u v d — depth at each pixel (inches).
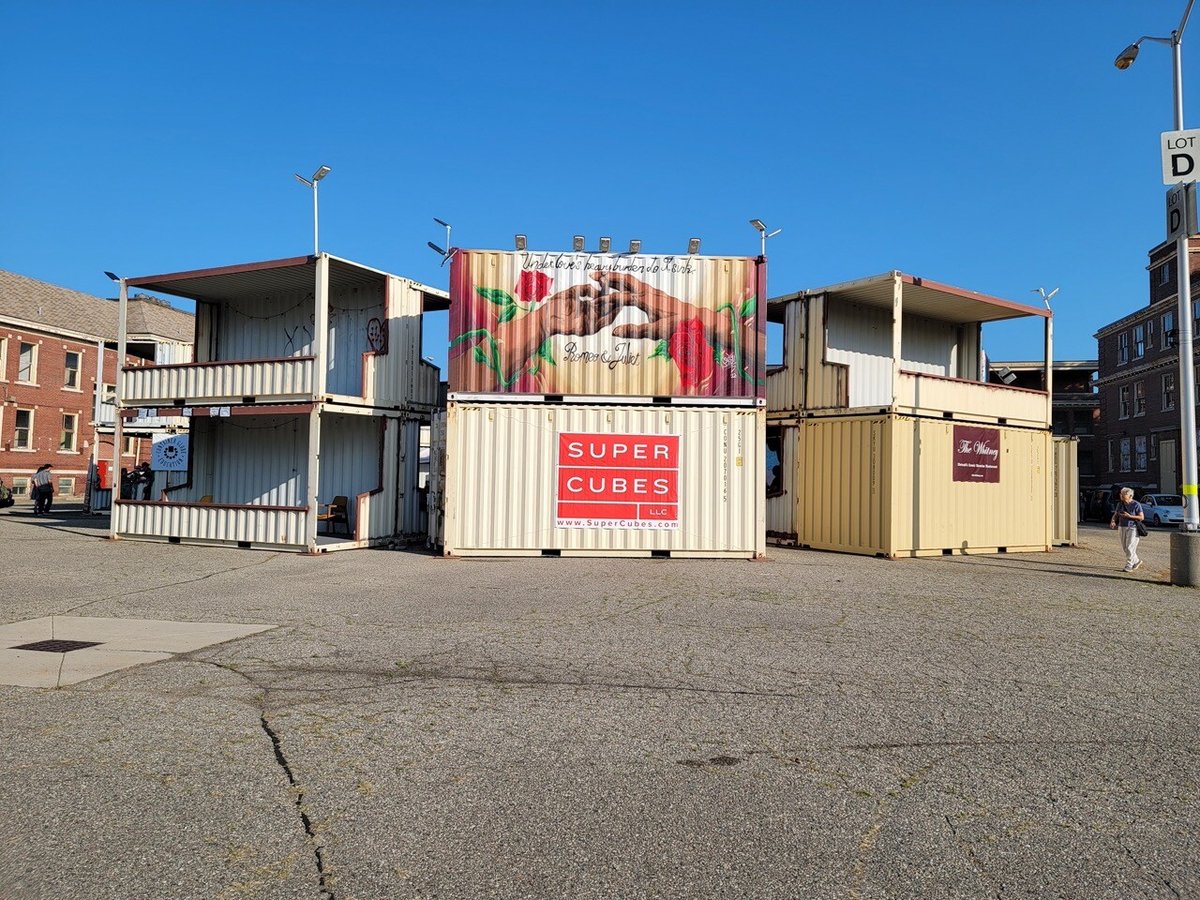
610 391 649.6
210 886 135.4
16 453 1611.7
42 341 1668.3
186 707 235.1
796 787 180.7
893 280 711.7
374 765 190.9
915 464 714.8
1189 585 531.2
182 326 1980.8
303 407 674.8
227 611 393.4
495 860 145.7
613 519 641.6
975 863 146.9
